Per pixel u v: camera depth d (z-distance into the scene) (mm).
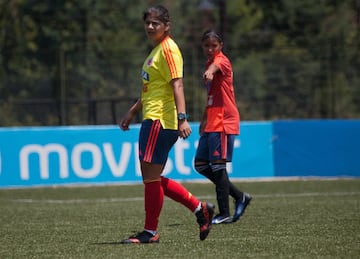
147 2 83688
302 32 84000
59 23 80250
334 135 49344
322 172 49406
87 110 55531
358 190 42719
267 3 90312
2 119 55656
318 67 63531
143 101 22281
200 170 28859
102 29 80562
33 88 61156
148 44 78500
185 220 28719
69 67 60719
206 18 88938
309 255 20125
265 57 64188
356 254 20250
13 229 27031
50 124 55500
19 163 45688
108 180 46562
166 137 21906
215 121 28281
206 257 19891
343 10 85938
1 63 62406
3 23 79500
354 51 63656
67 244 22828
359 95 63344
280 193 41594
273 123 49156
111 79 61531
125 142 46906
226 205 27875
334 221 27641
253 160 48812
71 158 46250
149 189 22250
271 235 24094
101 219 29828
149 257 19938
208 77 27219
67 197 40812
